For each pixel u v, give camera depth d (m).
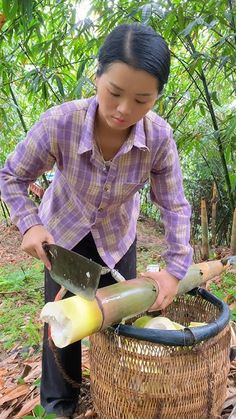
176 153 1.50
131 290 1.34
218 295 2.80
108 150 1.42
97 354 1.44
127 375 1.34
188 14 2.95
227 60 2.85
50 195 1.65
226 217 4.61
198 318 1.75
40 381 1.90
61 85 3.36
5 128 5.58
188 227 1.51
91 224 1.56
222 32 3.45
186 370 1.32
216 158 4.47
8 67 3.70
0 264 4.93
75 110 1.37
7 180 1.47
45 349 1.71
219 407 1.50
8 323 3.14
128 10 2.88
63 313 1.19
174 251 1.47
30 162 1.45
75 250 1.64
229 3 2.78
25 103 5.55
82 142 1.38
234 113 3.28
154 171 1.51
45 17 3.48
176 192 1.51
